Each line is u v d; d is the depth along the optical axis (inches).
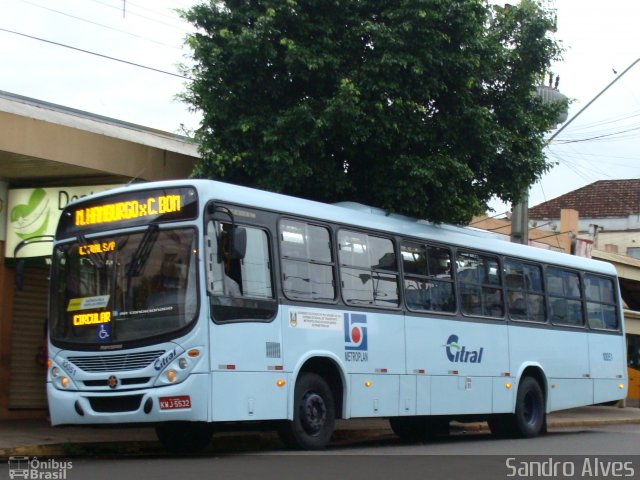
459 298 610.5
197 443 534.3
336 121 593.6
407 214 610.9
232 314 446.3
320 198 639.8
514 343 656.4
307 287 494.9
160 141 719.1
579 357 726.5
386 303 549.0
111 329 449.1
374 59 605.3
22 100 667.4
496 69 681.0
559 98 809.5
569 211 1300.4
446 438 681.6
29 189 659.4
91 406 450.6
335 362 504.7
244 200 466.6
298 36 615.2
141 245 452.4
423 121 626.5
